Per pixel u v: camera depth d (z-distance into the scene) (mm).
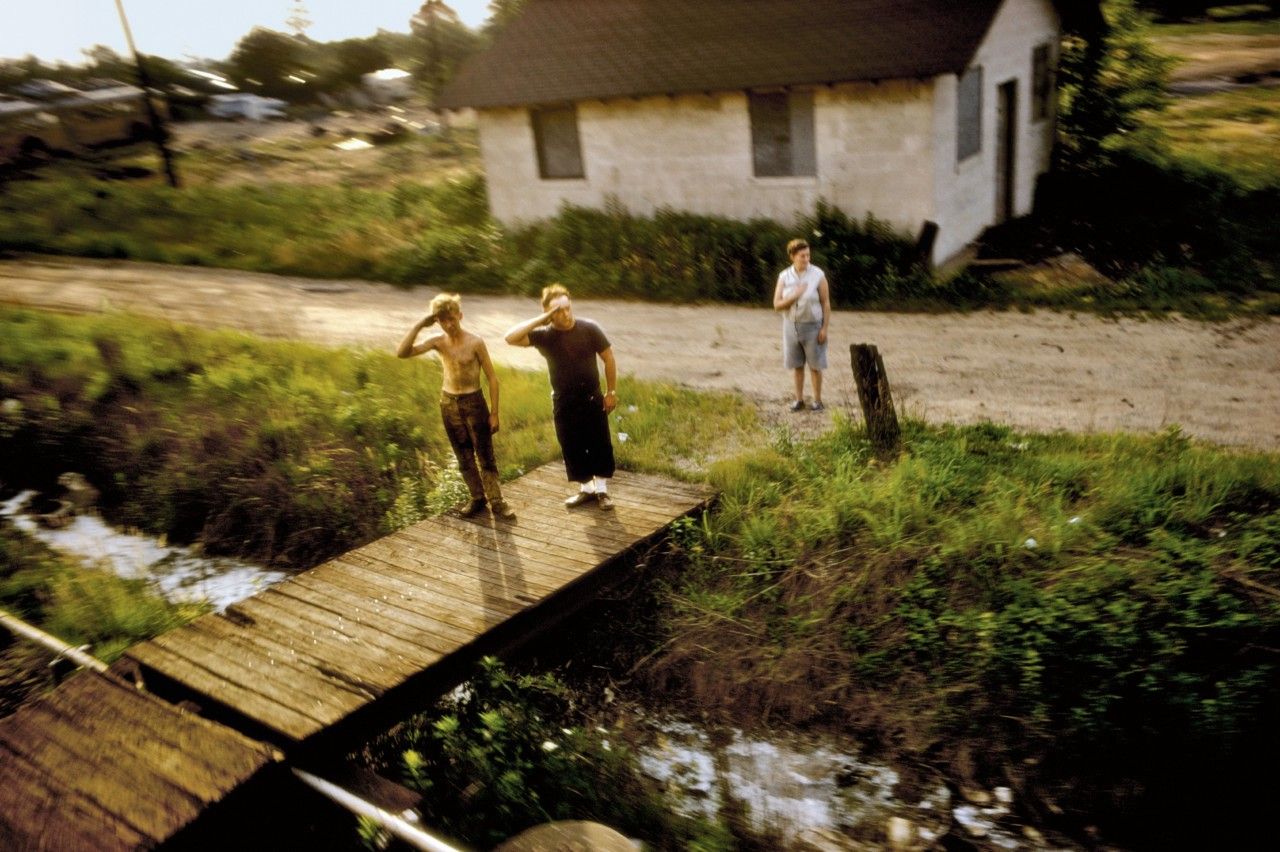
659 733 6281
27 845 4594
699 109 16406
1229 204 16688
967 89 15406
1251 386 9898
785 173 16188
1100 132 18938
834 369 11641
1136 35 18734
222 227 22922
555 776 5691
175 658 6164
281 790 5199
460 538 7586
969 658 6160
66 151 35094
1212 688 5508
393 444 10344
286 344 14008
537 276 17000
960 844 5270
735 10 17047
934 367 11430
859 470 8375
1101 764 5559
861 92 14812
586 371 7289
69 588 8508
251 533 9531
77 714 5551
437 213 21203
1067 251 15297
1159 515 7062
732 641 6828
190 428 11492
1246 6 41938
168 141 38031
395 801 5172
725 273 15625
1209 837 5086
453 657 6086
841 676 6395
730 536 7645
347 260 19312
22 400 12625
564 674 6902
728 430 9875
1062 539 6824
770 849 5281
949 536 7121
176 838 4633
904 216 15156
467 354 7281
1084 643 5887
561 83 17500
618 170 17719
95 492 10742
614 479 8586
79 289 18656
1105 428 9219
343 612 6605
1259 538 6504
